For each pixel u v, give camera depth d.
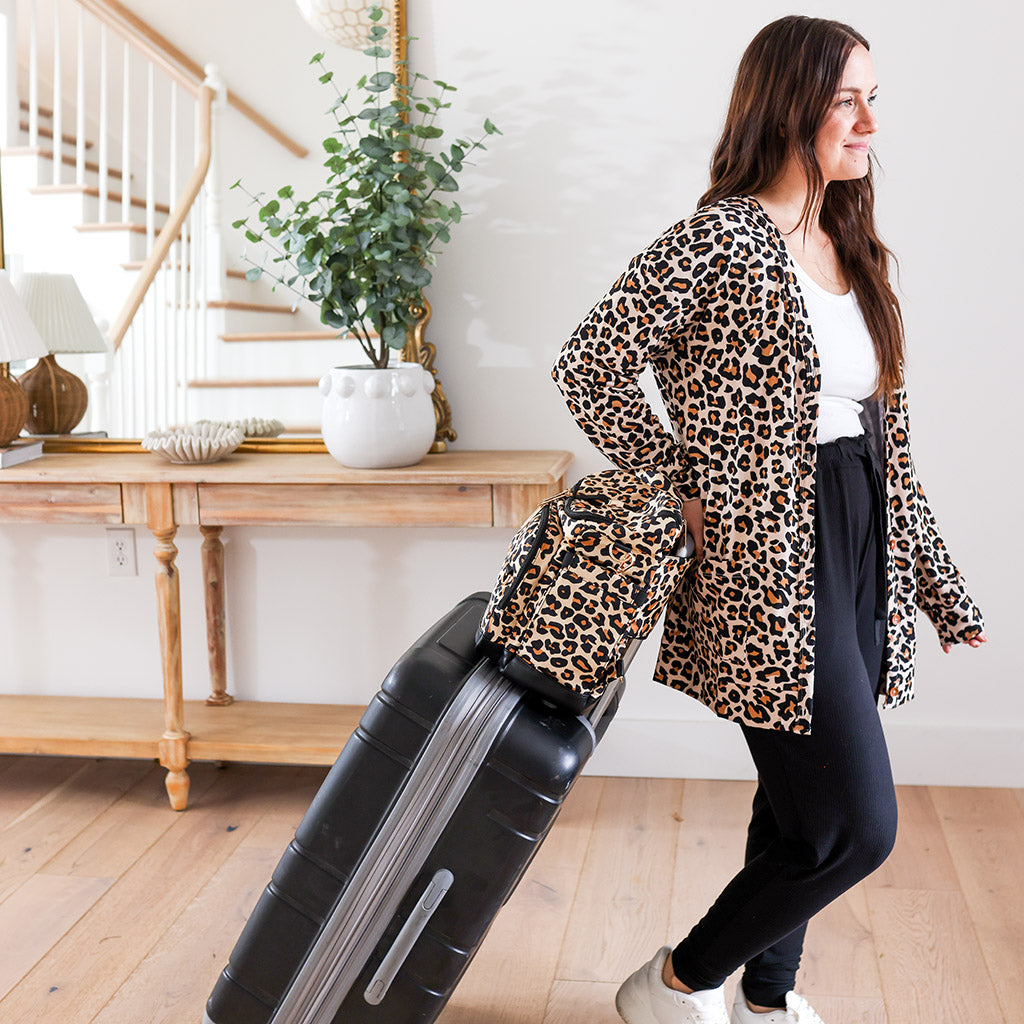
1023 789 2.56
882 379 1.48
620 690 1.69
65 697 2.78
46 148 2.57
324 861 1.45
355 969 1.45
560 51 2.44
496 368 2.57
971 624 1.63
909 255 2.42
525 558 1.40
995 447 2.46
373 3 2.43
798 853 1.43
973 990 1.82
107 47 2.52
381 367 2.39
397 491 2.27
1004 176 2.37
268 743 2.45
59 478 2.35
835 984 1.84
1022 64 2.32
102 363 2.61
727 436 1.37
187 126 2.52
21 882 2.19
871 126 1.40
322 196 2.39
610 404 1.41
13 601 2.79
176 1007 1.79
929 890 2.13
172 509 2.35
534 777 1.39
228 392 2.58
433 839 1.42
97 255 2.59
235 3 2.47
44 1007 1.79
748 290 1.34
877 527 1.45
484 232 2.52
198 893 2.14
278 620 2.72
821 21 1.40
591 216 2.48
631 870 2.22
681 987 1.58
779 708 1.37
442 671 1.44
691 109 2.42
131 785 2.65
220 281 2.54
